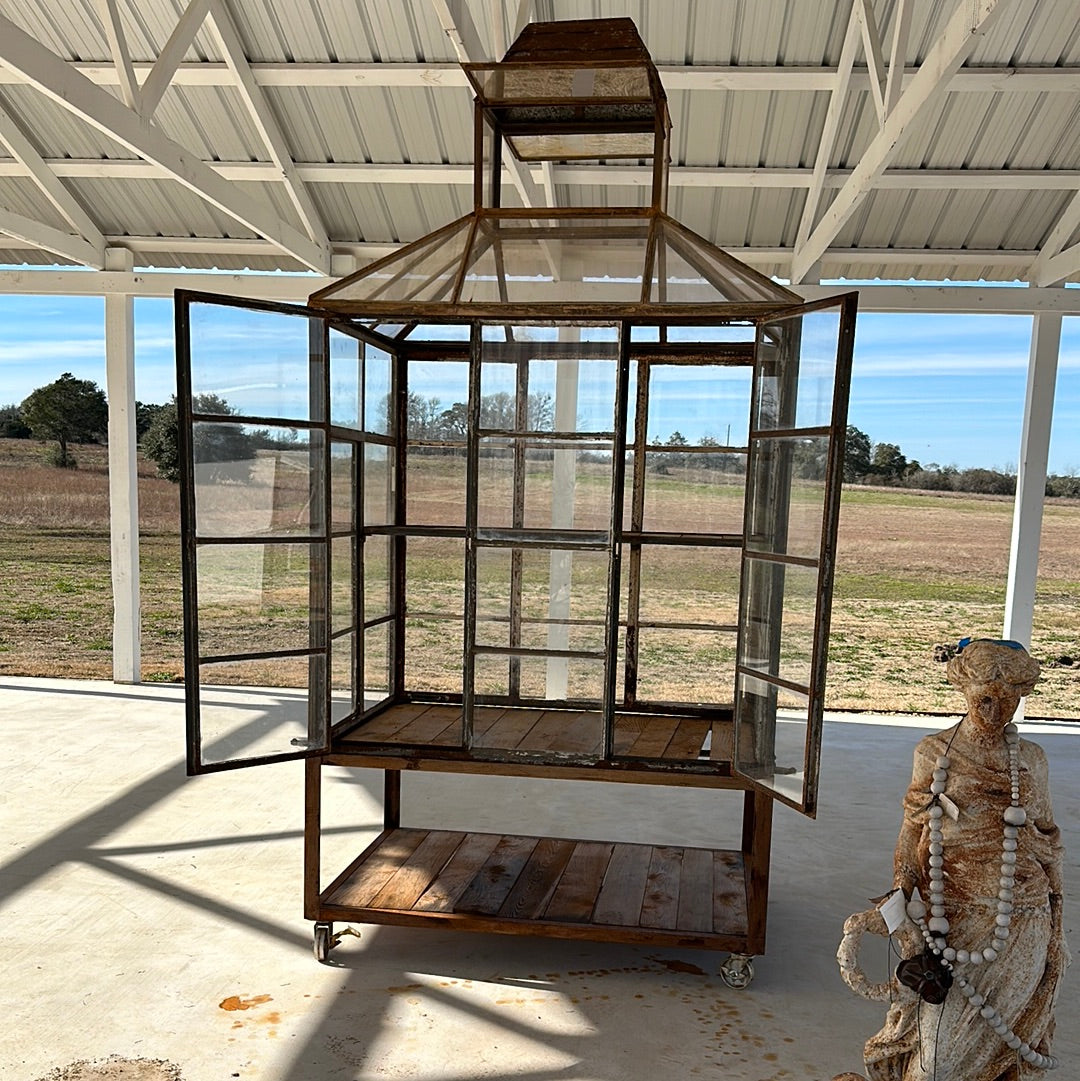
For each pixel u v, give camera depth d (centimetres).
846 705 1474
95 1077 314
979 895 246
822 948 420
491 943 420
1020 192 741
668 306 371
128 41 669
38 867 481
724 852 481
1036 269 789
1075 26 594
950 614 1794
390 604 479
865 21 554
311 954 404
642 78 391
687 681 466
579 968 399
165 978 379
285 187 799
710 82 639
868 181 588
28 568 1905
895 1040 261
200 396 361
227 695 378
